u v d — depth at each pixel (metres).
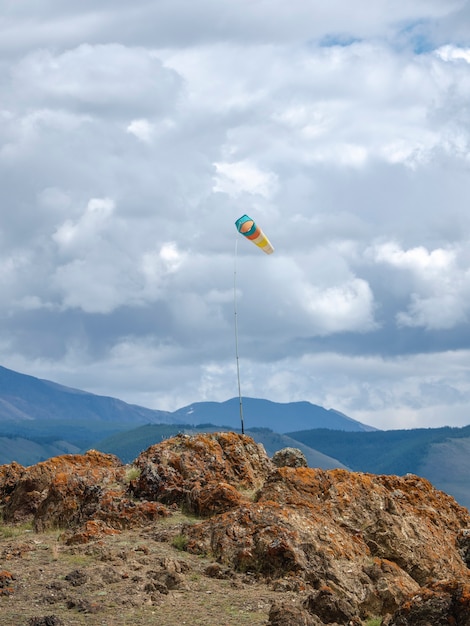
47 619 23.83
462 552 36.47
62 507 36.25
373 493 35.97
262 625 24.48
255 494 35.94
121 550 30.83
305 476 35.44
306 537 31.23
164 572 28.25
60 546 32.16
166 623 24.56
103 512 34.69
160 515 34.81
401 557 33.56
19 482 39.62
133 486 37.12
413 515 36.66
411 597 22.95
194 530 31.83
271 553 29.64
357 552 32.06
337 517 34.28
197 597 26.91
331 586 28.11
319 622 24.30
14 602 25.92
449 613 22.30
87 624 24.30
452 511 39.25
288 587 28.00
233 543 30.70
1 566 29.50
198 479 37.41
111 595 26.41
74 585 27.23
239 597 26.94
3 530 36.22
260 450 40.38
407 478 40.09
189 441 39.69
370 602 28.16
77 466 40.72
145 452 39.91
